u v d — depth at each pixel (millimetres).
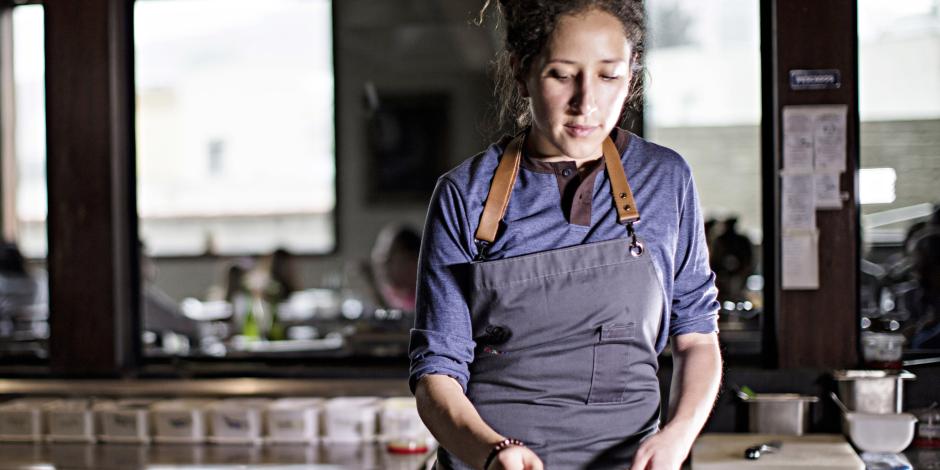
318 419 2799
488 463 1325
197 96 8555
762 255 2791
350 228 8461
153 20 8516
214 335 5090
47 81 3023
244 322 4996
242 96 8523
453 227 1512
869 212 6418
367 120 8422
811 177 2695
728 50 7473
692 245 1563
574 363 1513
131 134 3080
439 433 1430
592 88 1363
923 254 3654
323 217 8484
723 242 4297
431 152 8391
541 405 1525
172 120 8570
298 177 8500
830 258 2699
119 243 3043
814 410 2693
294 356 3180
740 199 7539
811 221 2695
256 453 2646
